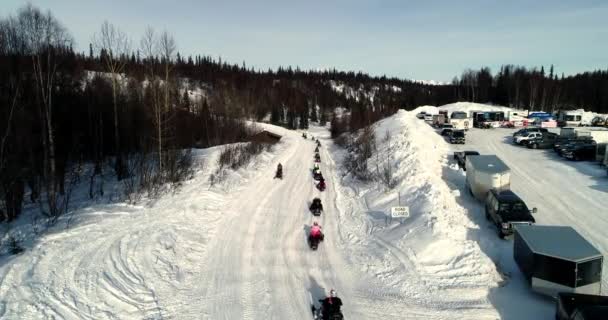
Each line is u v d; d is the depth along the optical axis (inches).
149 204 850.8
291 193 1104.8
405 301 494.0
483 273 557.9
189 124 2030.0
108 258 557.9
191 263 609.3
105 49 1204.5
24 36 970.7
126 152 1396.4
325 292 521.7
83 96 1407.5
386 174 1056.2
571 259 461.4
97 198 912.9
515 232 572.4
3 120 852.0
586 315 366.0
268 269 591.8
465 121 2359.7
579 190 1018.1
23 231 647.1
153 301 482.6
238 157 1546.5
